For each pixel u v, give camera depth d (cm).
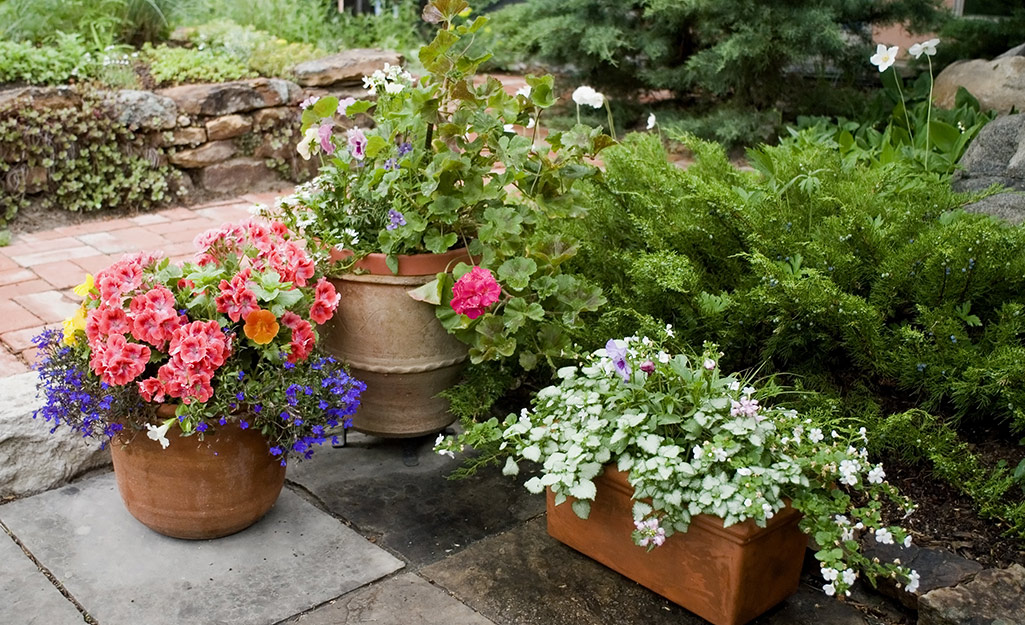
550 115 765
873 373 298
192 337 235
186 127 596
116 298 243
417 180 291
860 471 227
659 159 388
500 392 310
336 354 294
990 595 227
